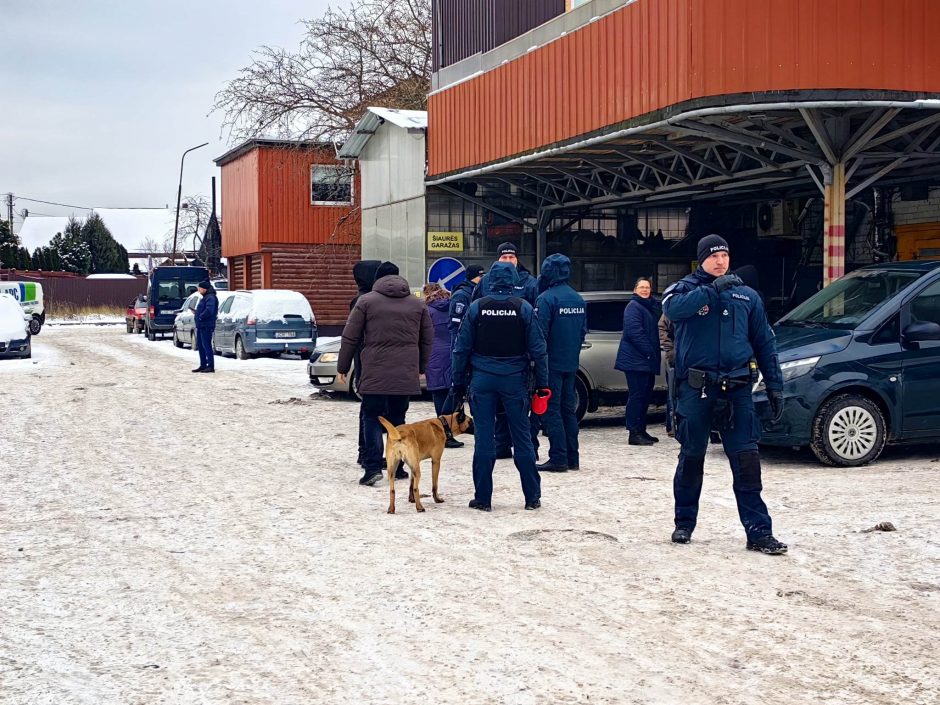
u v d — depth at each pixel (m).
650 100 14.61
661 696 4.21
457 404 8.48
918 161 16.33
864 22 13.09
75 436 12.66
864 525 7.27
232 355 26.59
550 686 4.33
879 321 10.02
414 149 24.14
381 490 9.04
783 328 10.81
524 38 18.95
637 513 7.85
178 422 14.02
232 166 42.47
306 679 4.46
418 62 32.69
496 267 8.12
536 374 8.05
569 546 6.79
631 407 11.64
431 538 7.10
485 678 4.43
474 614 5.34
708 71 13.38
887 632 5.01
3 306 26.88
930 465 9.94
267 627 5.20
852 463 9.89
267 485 9.31
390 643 4.92
